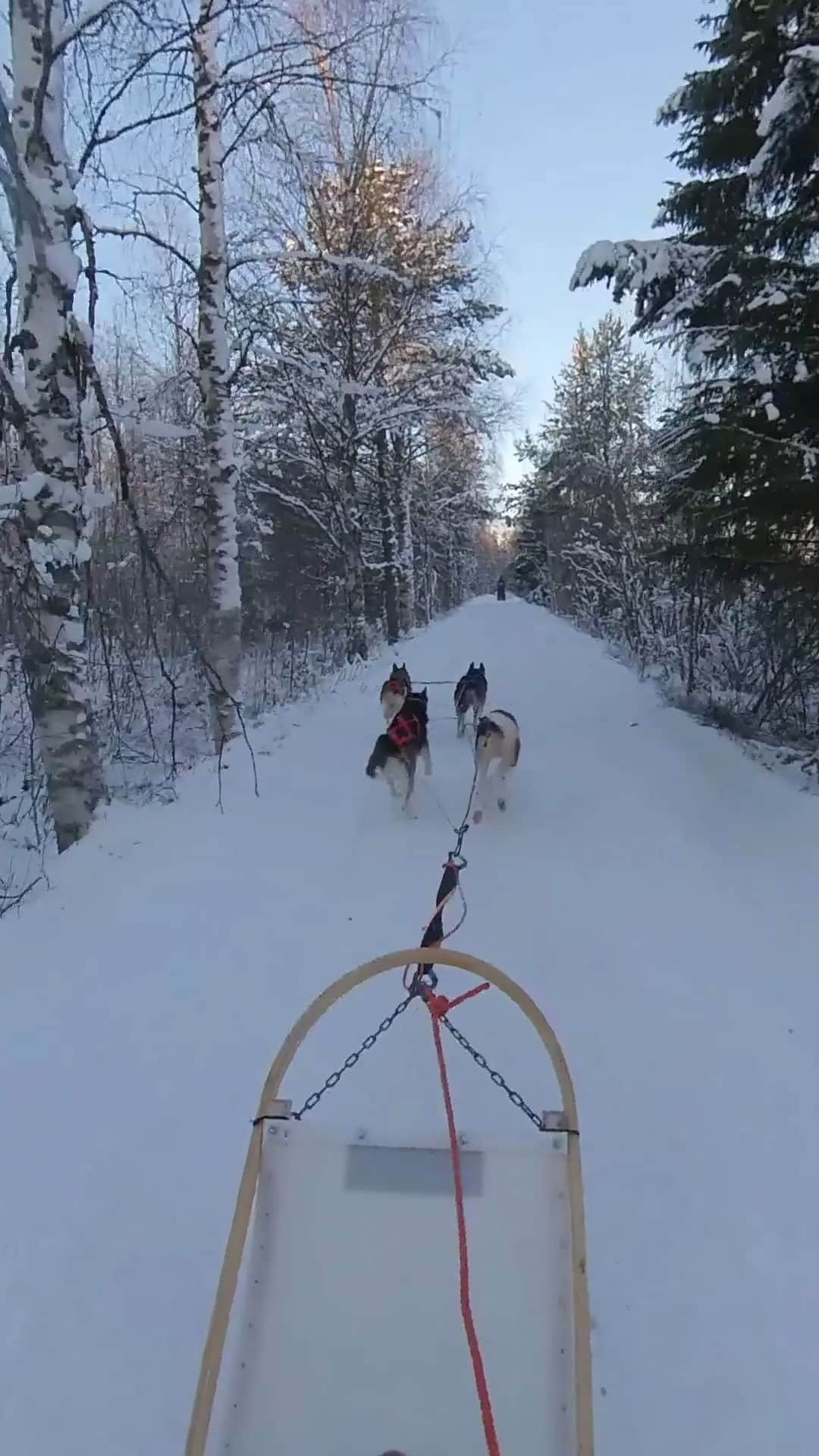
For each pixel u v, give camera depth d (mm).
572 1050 4543
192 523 17875
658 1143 3863
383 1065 4406
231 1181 3648
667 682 16859
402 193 19844
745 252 9172
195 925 5926
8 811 9281
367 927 5922
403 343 21109
